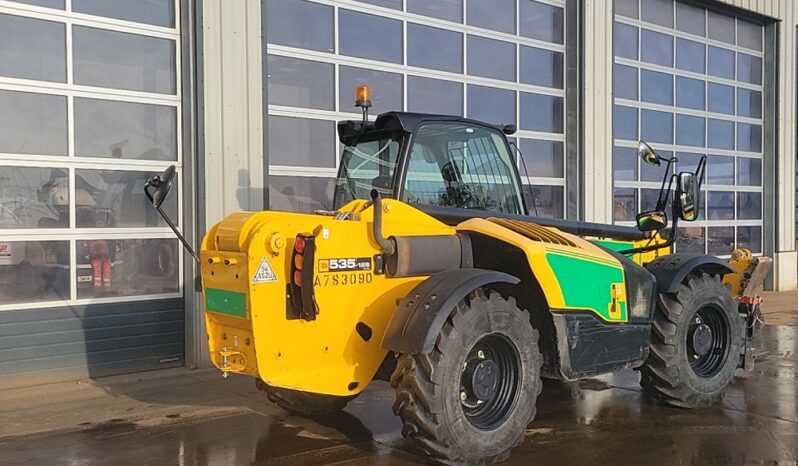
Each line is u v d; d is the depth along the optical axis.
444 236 4.06
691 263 4.92
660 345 4.82
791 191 13.34
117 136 6.40
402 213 3.95
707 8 12.10
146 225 6.54
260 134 6.91
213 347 3.74
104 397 5.48
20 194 5.95
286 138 7.28
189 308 6.61
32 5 5.99
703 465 3.82
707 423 4.60
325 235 3.62
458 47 8.79
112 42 6.37
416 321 3.54
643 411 4.90
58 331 6.05
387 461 3.91
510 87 9.35
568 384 5.67
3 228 5.86
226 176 6.71
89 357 6.19
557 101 9.91
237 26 6.77
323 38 7.55
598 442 4.21
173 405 5.20
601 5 10.08
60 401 5.37
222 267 3.58
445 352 3.55
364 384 3.81
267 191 6.98
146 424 4.70
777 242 13.06
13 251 5.89
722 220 12.55
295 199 7.35
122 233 6.40
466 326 3.64
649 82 11.25
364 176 4.52
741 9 12.30
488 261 4.27
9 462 3.97
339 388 3.71
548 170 9.80
